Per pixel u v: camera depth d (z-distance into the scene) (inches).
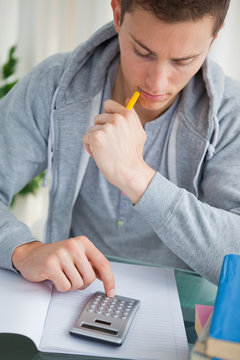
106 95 39.8
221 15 28.2
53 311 26.2
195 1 25.4
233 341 18.5
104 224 41.7
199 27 26.8
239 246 30.7
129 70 30.9
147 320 26.2
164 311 27.4
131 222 40.6
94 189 40.9
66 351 23.0
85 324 24.5
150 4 25.8
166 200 29.5
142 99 32.2
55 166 40.3
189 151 38.0
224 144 37.1
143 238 41.3
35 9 83.9
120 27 30.5
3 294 27.1
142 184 29.3
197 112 37.3
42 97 38.5
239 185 34.5
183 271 33.7
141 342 24.1
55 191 40.9
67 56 40.2
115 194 40.4
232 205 34.2
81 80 38.6
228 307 20.3
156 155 40.0
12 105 39.1
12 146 38.6
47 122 39.3
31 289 28.1
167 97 32.0
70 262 28.3
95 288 29.4
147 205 29.3
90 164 40.4
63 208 41.3
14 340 24.0
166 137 39.1
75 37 82.0
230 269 23.3
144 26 27.0
